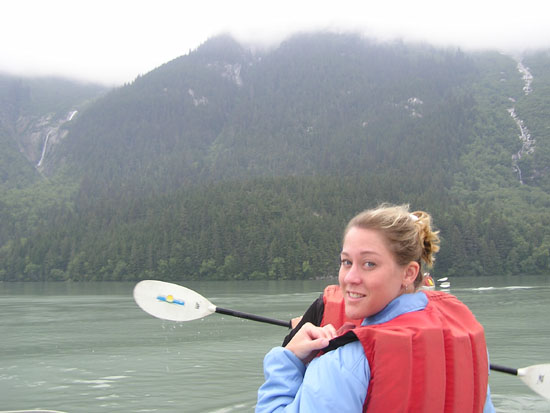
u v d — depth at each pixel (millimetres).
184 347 14023
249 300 36344
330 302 2367
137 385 9148
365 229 2004
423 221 2123
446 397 1890
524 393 7734
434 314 1963
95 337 16812
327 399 1745
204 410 7309
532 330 17062
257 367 10695
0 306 33344
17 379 10148
